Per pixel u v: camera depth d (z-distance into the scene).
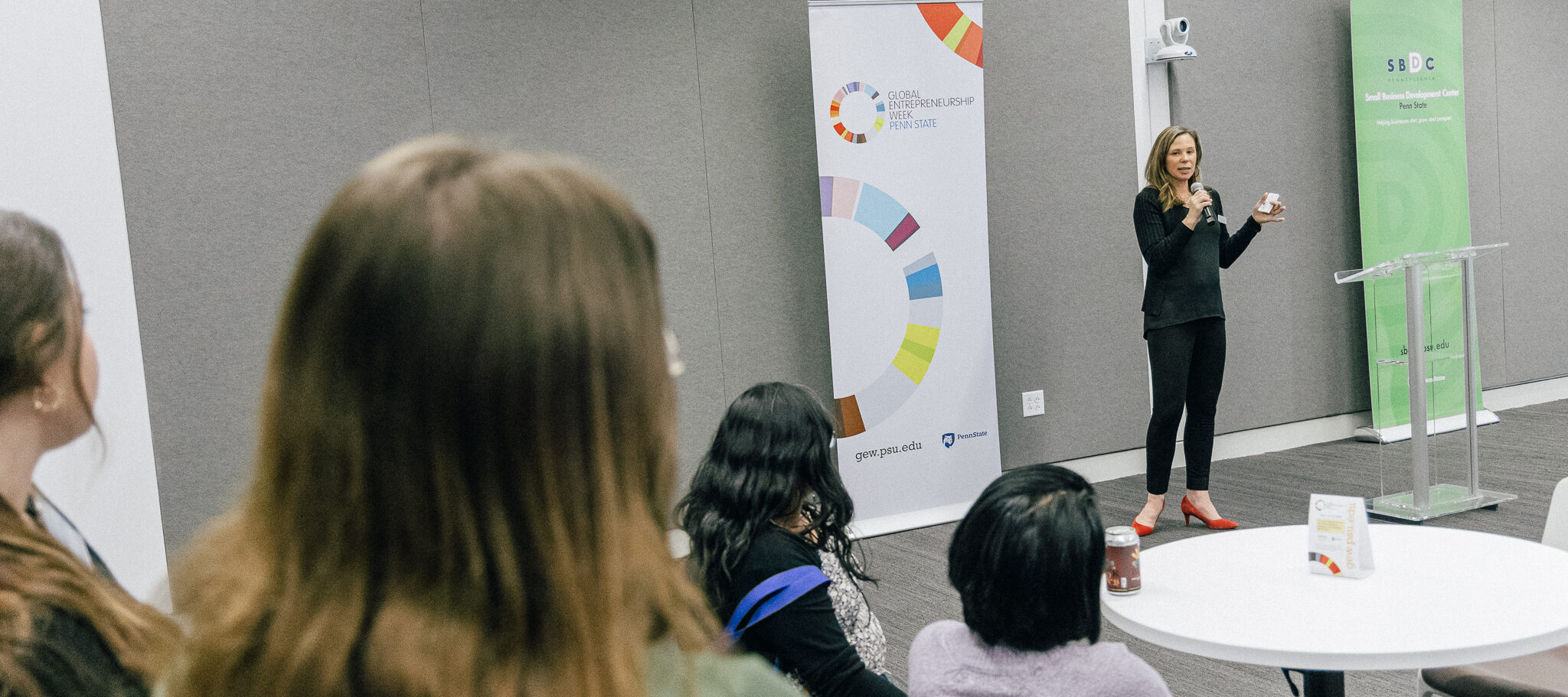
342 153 3.99
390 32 4.03
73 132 3.58
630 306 0.42
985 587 1.30
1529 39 6.41
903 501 4.61
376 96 4.02
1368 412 6.08
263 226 3.90
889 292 4.52
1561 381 6.61
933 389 4.63
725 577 1.56
